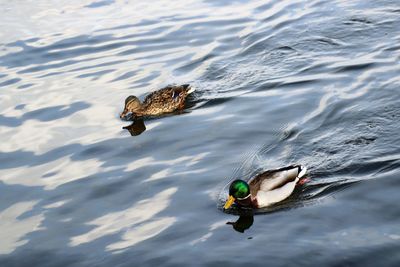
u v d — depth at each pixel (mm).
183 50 21500
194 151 15430
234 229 12570
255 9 24438
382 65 18891
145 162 15148
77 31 23656
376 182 13531
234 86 18750
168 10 25094
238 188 13117
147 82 19484
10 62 21672
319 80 18500
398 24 21438
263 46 21109
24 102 18844
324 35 21344
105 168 15078
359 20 22047
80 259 12117
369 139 15258
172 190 13945
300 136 15656
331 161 14547
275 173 13547
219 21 23547
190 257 11852
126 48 22031
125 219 13148
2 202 14094
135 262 11859
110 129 16953
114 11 25375
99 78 20062
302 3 24469
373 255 11461
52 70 20906
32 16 25344
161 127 16781
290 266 11438
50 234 12914
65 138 16656
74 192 14234
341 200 13102
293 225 12516
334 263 11383
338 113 16500
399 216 12422
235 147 15430
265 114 16859
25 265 12125
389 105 16594
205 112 17328
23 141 16688
